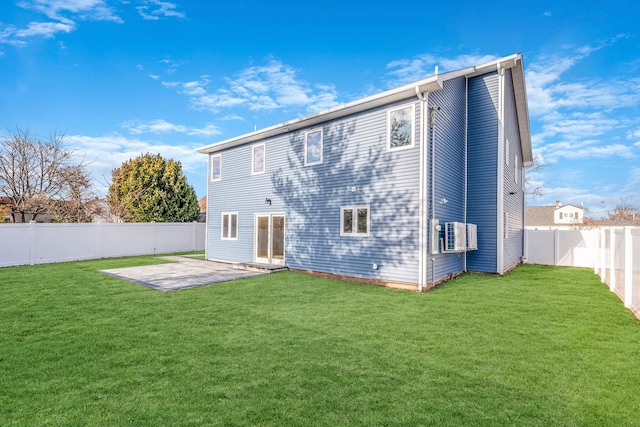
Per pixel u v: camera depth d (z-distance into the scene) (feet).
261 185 46.73
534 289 30.45
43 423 10.08
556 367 14.08
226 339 17.26
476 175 40.19
